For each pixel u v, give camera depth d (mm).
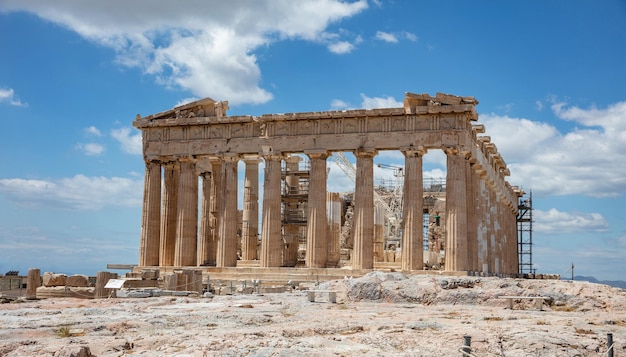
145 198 71062
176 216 72375
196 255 72188
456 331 23062
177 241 69188
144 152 71375
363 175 63594
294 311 31297
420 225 61500
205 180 79625
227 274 64812
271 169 66500
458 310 31562
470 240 65000
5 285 64562
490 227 77312
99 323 25703
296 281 59375
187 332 23812
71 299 39000
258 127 67625
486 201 74938
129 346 21172
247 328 25062
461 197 60906
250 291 51906
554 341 21500
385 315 29047
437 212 99688
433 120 61938
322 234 64688
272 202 66062
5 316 28797
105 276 48188
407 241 61312
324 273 62375
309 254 64438
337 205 82938
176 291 44938
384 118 63375
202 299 38375
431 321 26562
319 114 64562
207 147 68875
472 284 35406
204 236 75875
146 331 24484
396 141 62625
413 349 20953
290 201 84438
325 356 19594
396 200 106250
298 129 65938
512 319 27656
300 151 65375
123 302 36156
